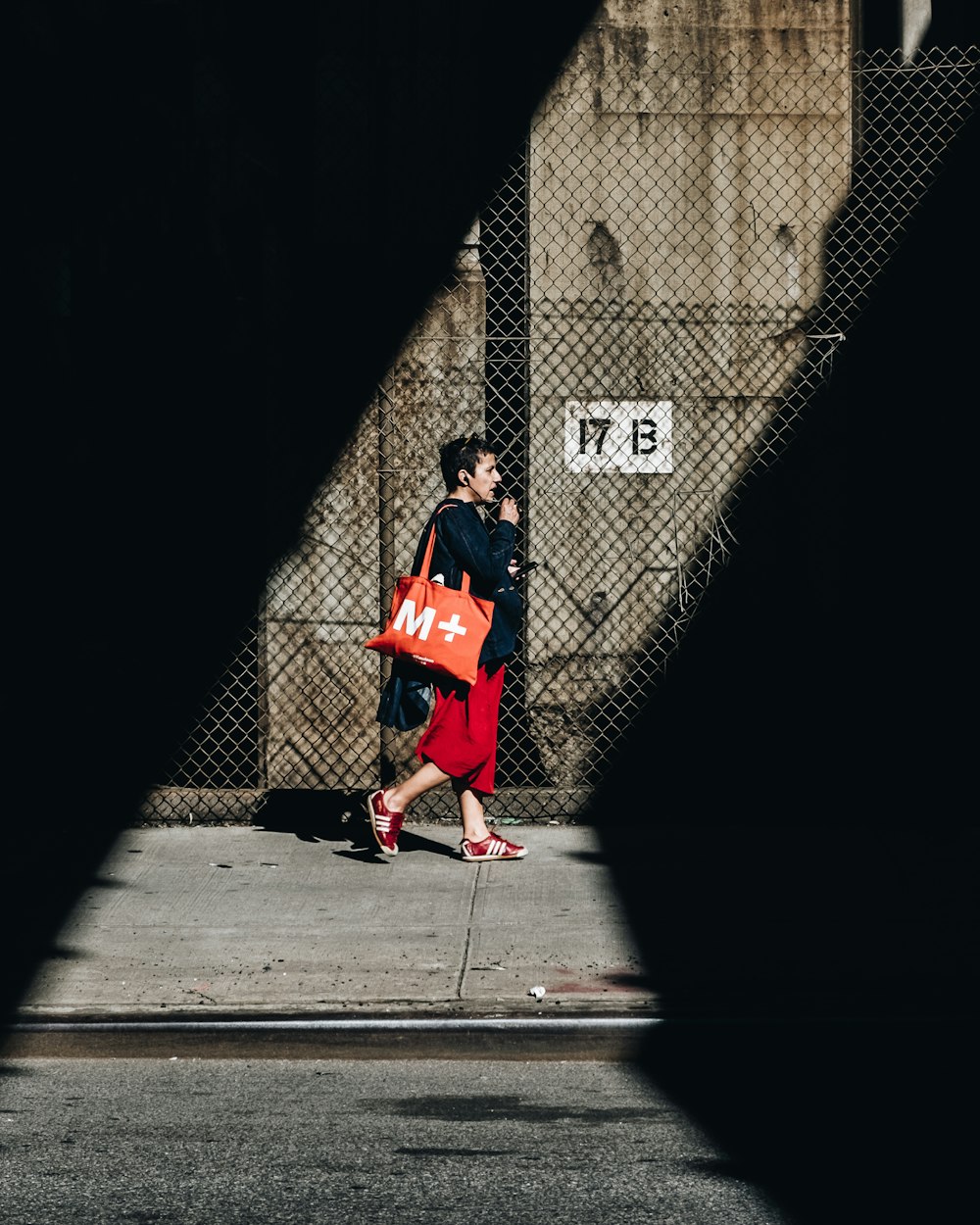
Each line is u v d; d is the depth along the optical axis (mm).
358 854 8031
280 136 8898
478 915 7012
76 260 9391
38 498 9281
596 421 8758
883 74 9078
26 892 7410
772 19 8664
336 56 8656
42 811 8703
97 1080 5645
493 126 8758
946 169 8906
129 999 6062
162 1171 4832
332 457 8719
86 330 9469
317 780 8828
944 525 8906
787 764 8844
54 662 9086
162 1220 4496
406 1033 5855
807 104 8695
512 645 7680
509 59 8727
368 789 8805
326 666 8797
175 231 9438
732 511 8805
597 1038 5832
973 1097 5473
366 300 8672
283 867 7801
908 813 8680
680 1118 5262
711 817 8703
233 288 9422
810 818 8680
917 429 8891
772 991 6055
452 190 8664
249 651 9430
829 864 7797
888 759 8820
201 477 9641
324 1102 5406
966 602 8898
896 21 9102
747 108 8688
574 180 8703
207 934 6793
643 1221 4477
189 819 8656
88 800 8695
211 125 9219
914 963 6336
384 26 8656
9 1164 4891
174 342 9547
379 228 8680
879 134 8930
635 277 8734
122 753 9086
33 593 9164
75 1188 4719
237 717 9328
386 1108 5352
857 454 8898
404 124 8664
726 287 8742
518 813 8672
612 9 8648
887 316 8836
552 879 7559
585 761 8883
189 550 9617
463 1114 5297
